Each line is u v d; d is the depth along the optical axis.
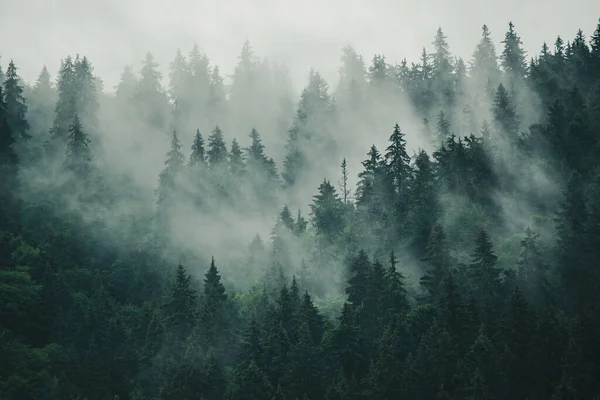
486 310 80.69
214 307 91.38
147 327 92.25
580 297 84.94
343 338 82.12
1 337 80.88
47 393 77.44
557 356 71.94
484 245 90.12
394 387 74.06
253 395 74.88
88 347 86.81
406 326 83.56
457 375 72.25
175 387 78.69
